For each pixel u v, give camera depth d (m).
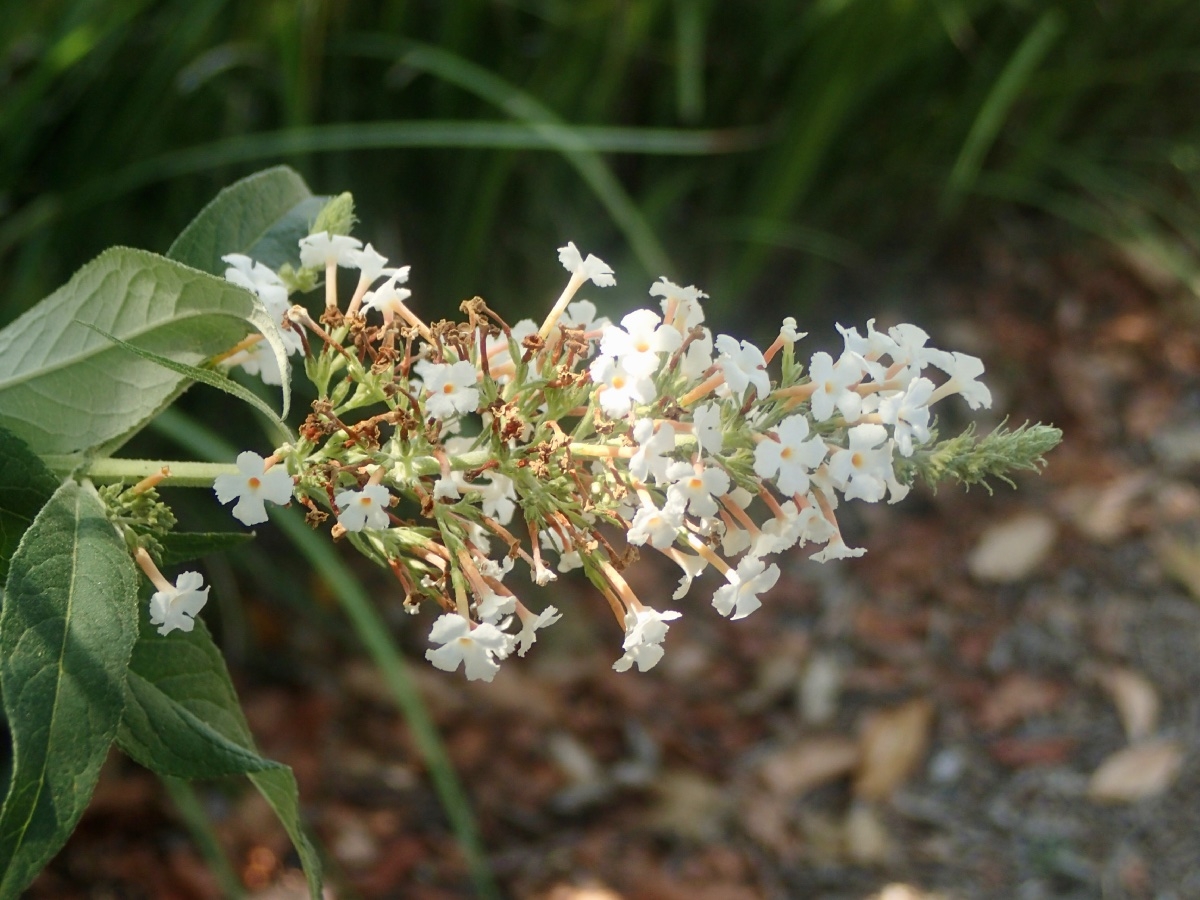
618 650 0.64
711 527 0.22
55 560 0.21
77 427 0.24
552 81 0.58
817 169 0.69
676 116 0.65
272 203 0.28
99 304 0.23
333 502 0.22
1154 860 0.54
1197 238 0.76
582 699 0.61
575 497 0.22
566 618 0.64
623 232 0.65
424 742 0.45
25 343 0.24
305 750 0.56
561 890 0.53
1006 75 0.60
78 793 0.20
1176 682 0.61
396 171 0.60
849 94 0.62
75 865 0.50
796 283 0.71
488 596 0.22
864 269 0.75
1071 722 0.60
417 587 0.22
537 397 0.22
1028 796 0.57
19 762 0.19
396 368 0.23
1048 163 0.74
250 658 0.59
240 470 0.21
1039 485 0.71
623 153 0.66
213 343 0.24
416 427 0.22
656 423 0.21
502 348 0.23
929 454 0.23
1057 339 0.76
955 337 0.74
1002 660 0.63
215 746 0.23
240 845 0.52
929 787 0.58
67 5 0.49
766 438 0.21
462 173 0.58
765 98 0.65
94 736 0.20
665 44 0.62
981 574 0.67
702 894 0.53
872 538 0.70
